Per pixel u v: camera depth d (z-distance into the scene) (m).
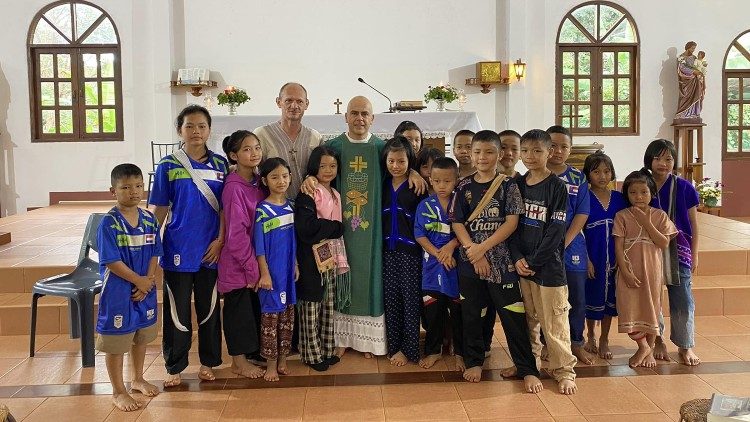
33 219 6.94
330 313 3.32
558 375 3.01
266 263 3.09
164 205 3.05
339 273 3.32
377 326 3.41
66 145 8.73
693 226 3.32
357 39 8.86
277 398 2.95
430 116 6.50
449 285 3.21
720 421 1.85
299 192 3.26
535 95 9.03
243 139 3.04
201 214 3.03
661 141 3.32
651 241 3.22
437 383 3.10
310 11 8.80
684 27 9.00
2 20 8.59
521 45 8.86
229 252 3.06
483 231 3.03
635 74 9.02
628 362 3.32
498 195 3.02
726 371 3.19
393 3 8.85
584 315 3.27
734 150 9.20
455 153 3.51
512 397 2.92
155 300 2.97
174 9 8.73
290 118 3.33
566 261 3.19
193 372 3.29
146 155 8.78
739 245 4.76
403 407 2.83
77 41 8.68
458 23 8.91
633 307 3.21
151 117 8.75
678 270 3.26
